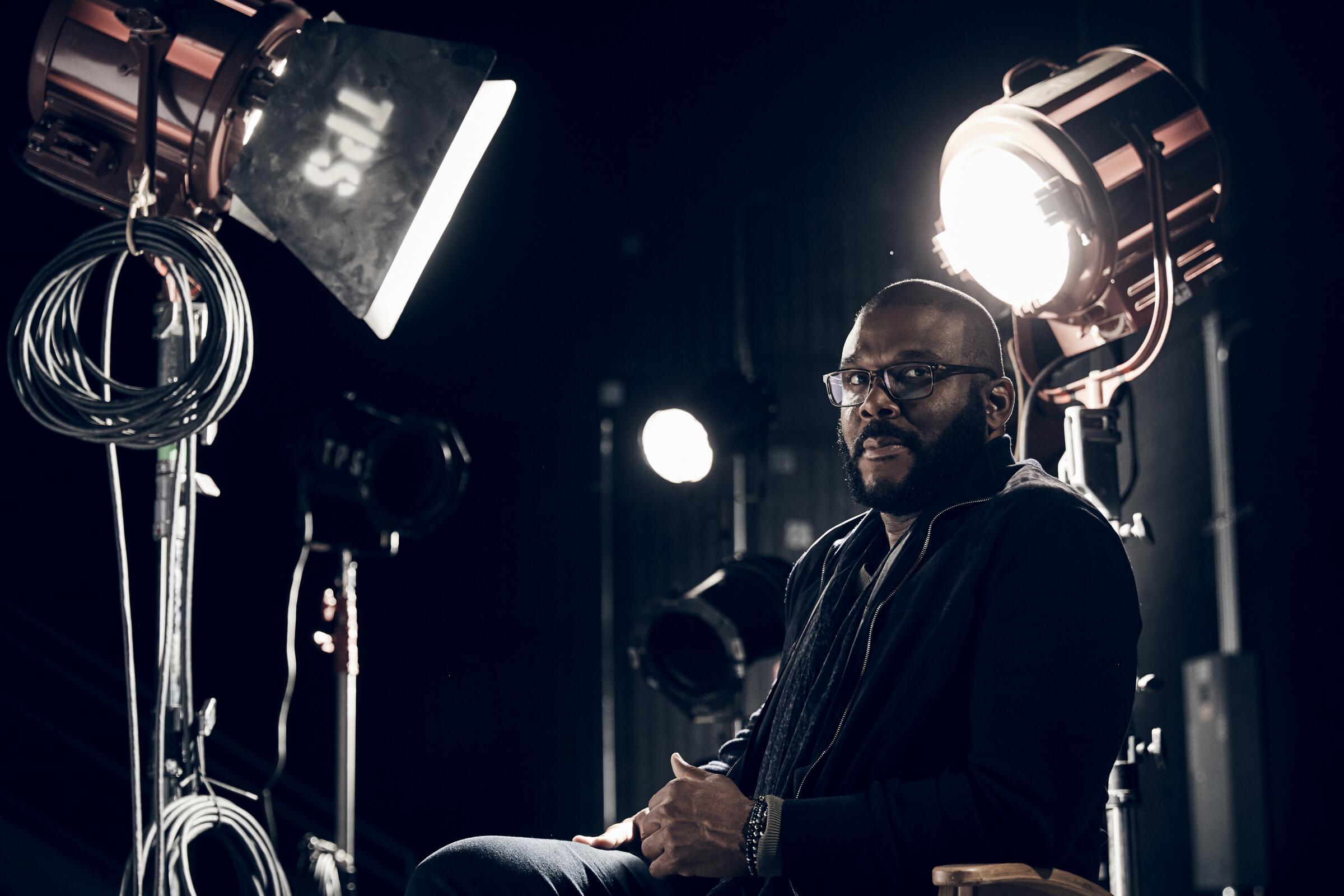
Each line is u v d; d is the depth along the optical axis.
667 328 5.64
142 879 1.98
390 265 2.03
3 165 4.88
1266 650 4.97
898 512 1.95
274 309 5.36
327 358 5.39
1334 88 4.51
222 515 5.23
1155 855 5.32
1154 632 5.18
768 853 1.62
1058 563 1.70
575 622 5.54
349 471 3.20
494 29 5.48
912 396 1.89
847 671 1.84
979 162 2.46
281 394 5.32
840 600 1.98
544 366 5.60
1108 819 2.35
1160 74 2.46
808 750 1.83
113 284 2.04
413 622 5.46
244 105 2.02
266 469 5.26
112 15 2.04
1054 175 2.33
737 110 5.62
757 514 5.55
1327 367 4.67
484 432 5.57
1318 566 4.74
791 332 5.63
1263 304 4.92
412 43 2.04
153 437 1.98
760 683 5.04
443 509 3.30
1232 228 4.94
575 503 5.58
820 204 5.65
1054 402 2.54
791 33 5.58
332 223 2.02
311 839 2.77
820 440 5.60
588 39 5.56
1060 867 1.69
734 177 5.66
